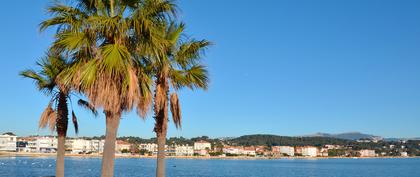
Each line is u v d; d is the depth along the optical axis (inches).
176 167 6456.7
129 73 479.5
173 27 652.7
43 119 737.0
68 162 7367.1
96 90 473.4
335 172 5526.6
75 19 502.3
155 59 531.8
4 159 7598.4
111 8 511.8
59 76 539.5
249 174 4694.9
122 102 490.9
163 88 652.1
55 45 495.2
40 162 6658.5
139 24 487.8
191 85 677.9
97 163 6953.7
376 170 6166.3
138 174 4222.4
